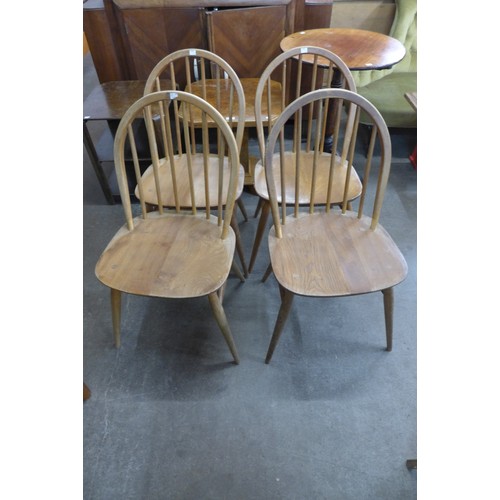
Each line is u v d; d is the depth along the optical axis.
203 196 1.26
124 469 1.04
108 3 1.87
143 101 0.98
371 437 1.09
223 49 1.88
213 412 1.16
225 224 1.10
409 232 1.76
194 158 1.45
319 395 1.19
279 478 1.02
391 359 1.28
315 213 1.20
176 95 0.97
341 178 1.31
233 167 1.02
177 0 1.84
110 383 1.24
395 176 2.11
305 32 1.80
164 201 1.24
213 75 1.92
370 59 1.49
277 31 1.87
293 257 1.05
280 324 1.14
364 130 2.43
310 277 0.99
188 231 1.15
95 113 1.65
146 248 1.09
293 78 2.18
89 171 2.20
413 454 1.06
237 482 1.01
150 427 1.13
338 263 1.03
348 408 1.16
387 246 1.08
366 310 1.44
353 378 1.23
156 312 1.45
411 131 2.18
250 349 1.32
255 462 1.05
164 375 1.25
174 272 1.01
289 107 0.95
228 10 1.77
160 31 1.93
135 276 1.00
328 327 1.38
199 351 1.32
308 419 1.13
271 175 1.01
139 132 2.04
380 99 2.12
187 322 1.42
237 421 1.13
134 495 1.00
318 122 1.09
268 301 1.48
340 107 1.14
